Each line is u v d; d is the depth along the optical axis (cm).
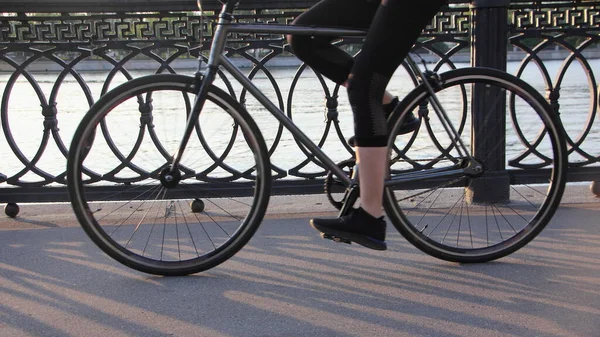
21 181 369
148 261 267
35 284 260
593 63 1619
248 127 266
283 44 371
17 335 216
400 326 220
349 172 268
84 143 260
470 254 277
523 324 220
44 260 288
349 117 745
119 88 259
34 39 367
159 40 366
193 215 360
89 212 263
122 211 367
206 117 353
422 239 276
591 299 238
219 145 441
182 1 358
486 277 262
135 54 368
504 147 350
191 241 310
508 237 287
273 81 375
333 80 267
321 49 260
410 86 942
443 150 356
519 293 245
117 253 265
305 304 239
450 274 266
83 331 219
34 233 328
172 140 364
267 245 304
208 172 364
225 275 269
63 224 347
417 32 232
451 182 288
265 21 369
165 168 268
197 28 364
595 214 341
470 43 357
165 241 310
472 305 235
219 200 392
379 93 240
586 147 562
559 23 373
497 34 346
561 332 213
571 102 857
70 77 1367
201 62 273
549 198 281
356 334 215
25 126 770
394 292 249
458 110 355
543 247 294
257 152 269
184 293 251
